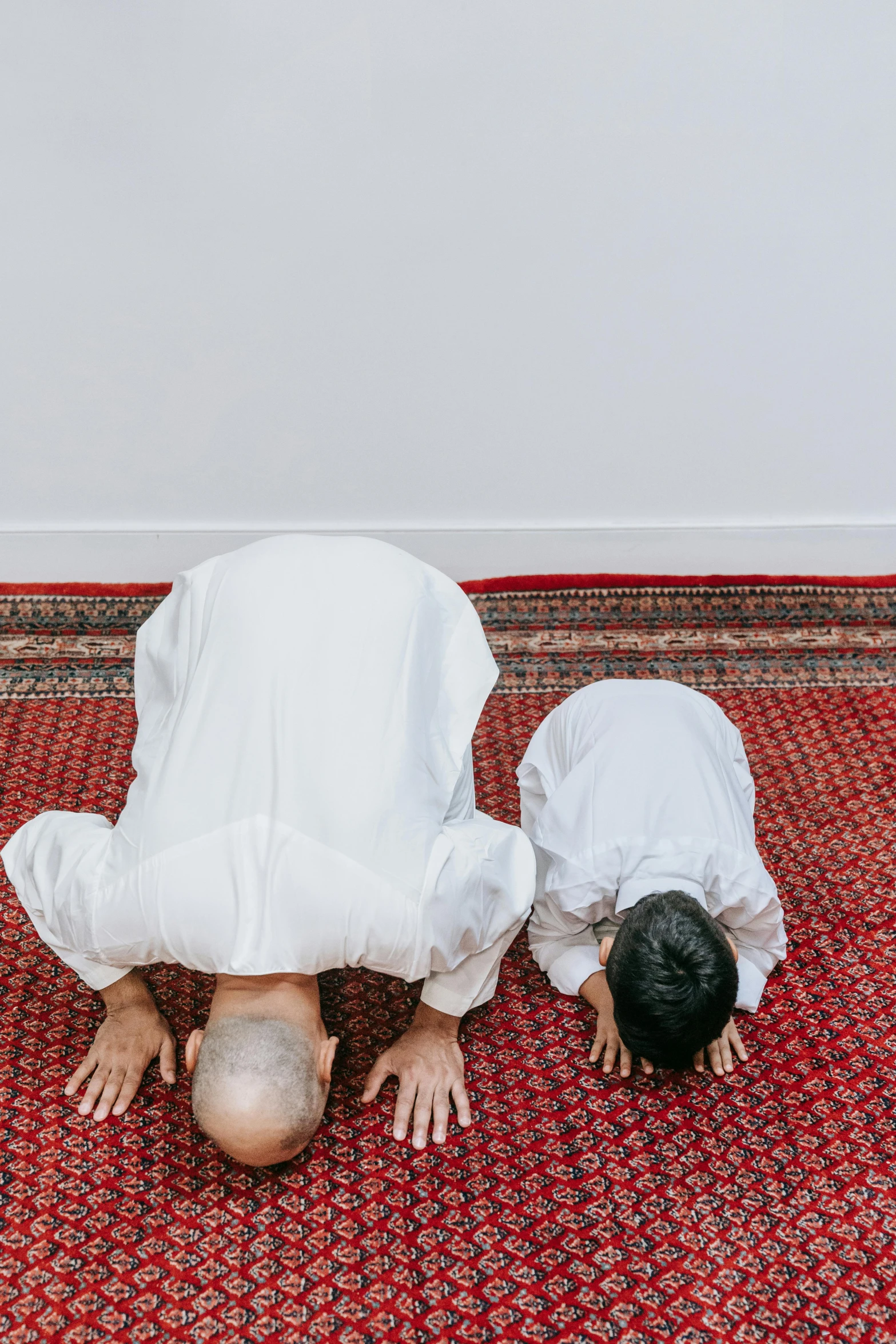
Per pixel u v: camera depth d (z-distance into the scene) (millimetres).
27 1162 1397
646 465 2637
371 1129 1449
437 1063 1465
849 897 1820
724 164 2291
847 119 2252
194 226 2262
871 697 2307
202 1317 1243
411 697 1321
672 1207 1365
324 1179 1388
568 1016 1625
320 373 2453
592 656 2406
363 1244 1317
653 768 1506
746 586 2648
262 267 2320
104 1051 1479
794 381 2553
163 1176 1386
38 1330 1229
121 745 2098
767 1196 1380
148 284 2314
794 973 1688
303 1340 1223
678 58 2180
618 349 2484
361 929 1184
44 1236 1318
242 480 2576
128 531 2600
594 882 1438
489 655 1545
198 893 1174
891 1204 1373
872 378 2557
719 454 2637
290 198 2254
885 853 1906
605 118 2229
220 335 2385
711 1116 1479
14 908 1750
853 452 2658
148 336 2373
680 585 2639
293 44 2104
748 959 1560
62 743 2092
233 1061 1149
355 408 2504
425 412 2521
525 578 2646
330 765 1213
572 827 1495
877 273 2418
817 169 2303
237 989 1220
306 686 1257
